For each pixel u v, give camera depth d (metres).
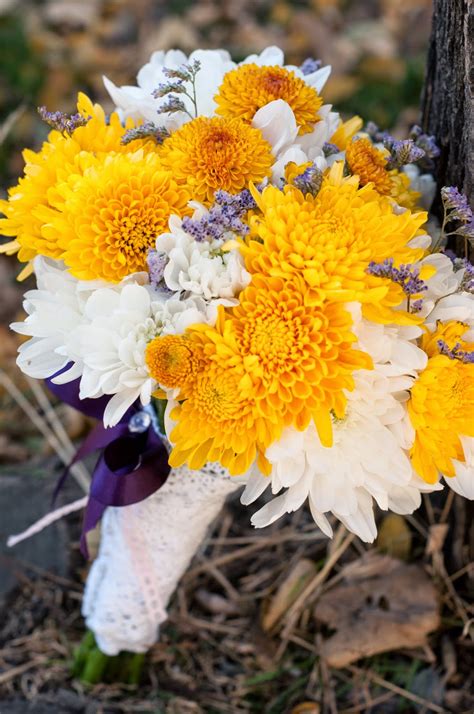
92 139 0.61
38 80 1.56
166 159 0.59
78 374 0.58
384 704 0.83
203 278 0.54
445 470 0.58
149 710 0.84
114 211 0.56
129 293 0.55
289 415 0.54
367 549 0.90
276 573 0.92
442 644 0.86
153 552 0.77
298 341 0.52
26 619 0.92
